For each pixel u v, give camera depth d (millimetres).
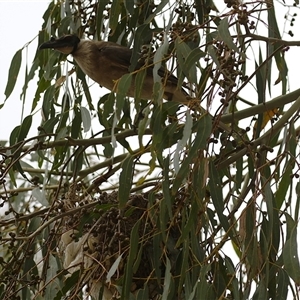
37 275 6328
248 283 5348
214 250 5383
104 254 5996
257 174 5688
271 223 5559
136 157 6020
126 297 5434
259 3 5836
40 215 6633
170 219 5605
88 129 6473
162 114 5645
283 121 6332
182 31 5949
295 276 5184
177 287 5676
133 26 7355
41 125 7266
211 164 5684
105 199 6414
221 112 5551
